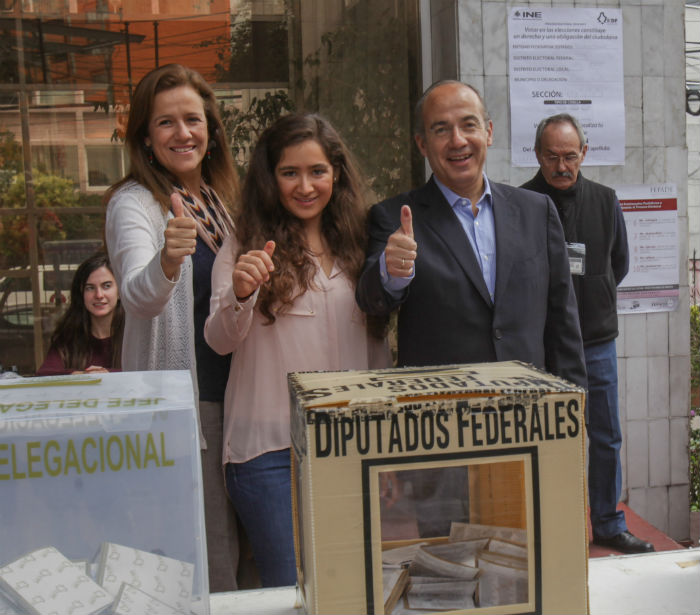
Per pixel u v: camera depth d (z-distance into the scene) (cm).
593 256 287
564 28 328
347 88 358
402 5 349
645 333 349
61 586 78
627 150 341
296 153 185
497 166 327
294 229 188
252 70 365
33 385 92
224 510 196
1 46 368
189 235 164
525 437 84
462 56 319
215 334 176
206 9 365
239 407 185
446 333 190
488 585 87
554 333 200
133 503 81
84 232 384
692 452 409
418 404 83
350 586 83
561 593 87
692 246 952
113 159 382
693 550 117
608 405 294
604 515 298
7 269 379
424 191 203
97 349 278
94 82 375
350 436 82
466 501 86
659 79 340
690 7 968
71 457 80
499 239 194
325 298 187
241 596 108
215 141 219
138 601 79
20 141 375
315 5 361
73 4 369
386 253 166
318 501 82
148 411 81
